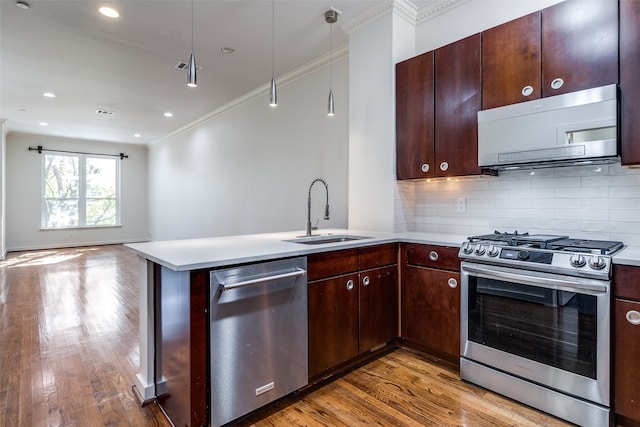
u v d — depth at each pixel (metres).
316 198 3.99
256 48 3.58
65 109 5.79
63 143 8.32
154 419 1.80
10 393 2.02
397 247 2.59
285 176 4.46
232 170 5.55
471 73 2.38
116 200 9.10
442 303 2.32
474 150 2.37
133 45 3.50
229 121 5.61
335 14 2.94
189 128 6.95
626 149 1.76
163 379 1.87
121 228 9.16
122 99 5.27
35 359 2.47
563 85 1.97
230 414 1.67
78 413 1.84
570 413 1.74
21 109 5.80
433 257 2.37
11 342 2.77
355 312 2.27
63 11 2.88
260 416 1.82
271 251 1.85
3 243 6.71
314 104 3.98
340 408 1.89
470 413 1.84
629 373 1.59
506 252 1.95
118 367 2.36
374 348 2.42
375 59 2.96
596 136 1.83
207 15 2.96
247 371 1.73
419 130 2.69
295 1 2.77
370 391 2.06
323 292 2.07
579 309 1.71
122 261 6.45
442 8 2.82
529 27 2.11
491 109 2.25
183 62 3.91
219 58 3.82
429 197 2.99
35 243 8.02
